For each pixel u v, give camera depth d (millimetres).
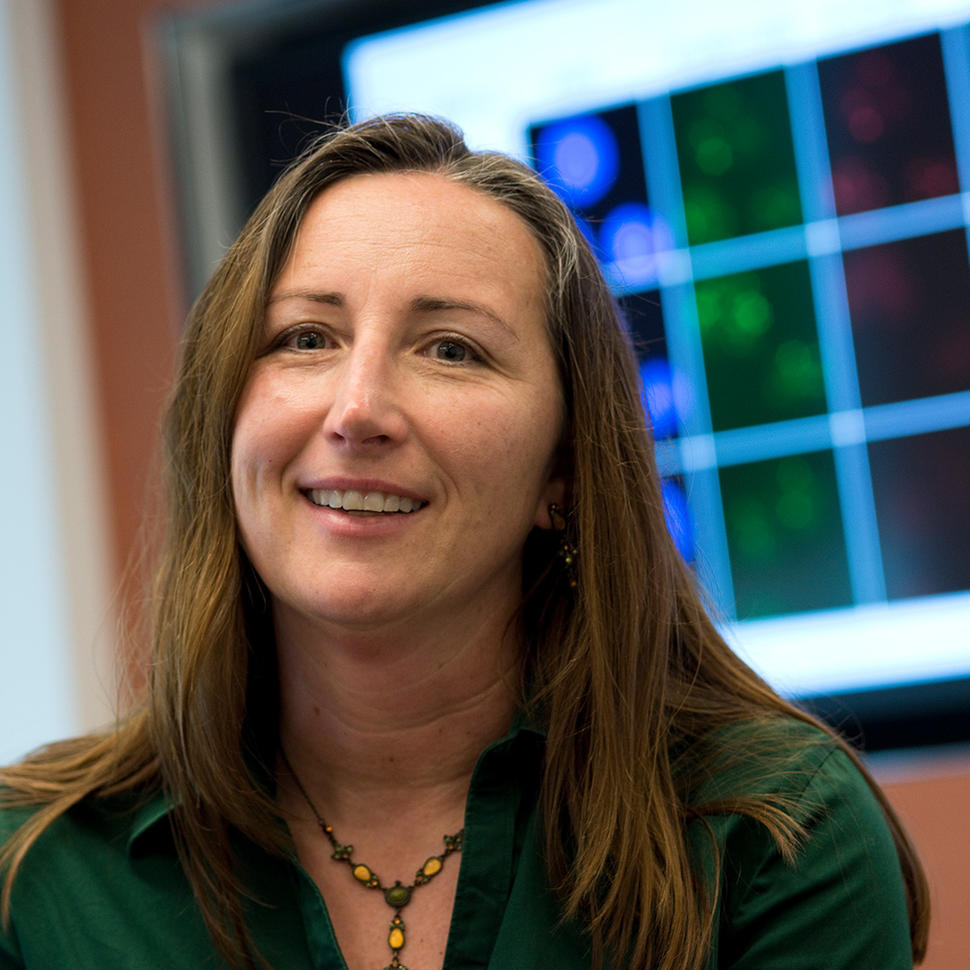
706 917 1204
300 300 1253
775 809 1257
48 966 1243
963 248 2422
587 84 2617
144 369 2715
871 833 1287
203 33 2768
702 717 1391
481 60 2668
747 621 2490
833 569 2463
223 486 1307
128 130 2750
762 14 2537
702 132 2559
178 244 2738
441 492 1220
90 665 2646
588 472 1338
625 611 1319
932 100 2449
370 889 1274
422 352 1248
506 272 1285
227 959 1225
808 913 1235
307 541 1221
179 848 1280
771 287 2516
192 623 1299
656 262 2566
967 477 2406
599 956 1196
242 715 1312
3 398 2617
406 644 1242
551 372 1320
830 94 2504
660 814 1252
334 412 1191
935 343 2432
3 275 2660
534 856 1251
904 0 2469
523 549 1396
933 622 2412
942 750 2391
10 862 1287
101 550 2697
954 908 2283
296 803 1341
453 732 1309
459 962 1218
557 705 1294
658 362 2557
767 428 2504
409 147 1337
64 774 1380
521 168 1383
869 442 2457
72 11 2787
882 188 2467
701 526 2516
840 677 2441
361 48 2723
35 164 2723
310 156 1326
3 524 2572
